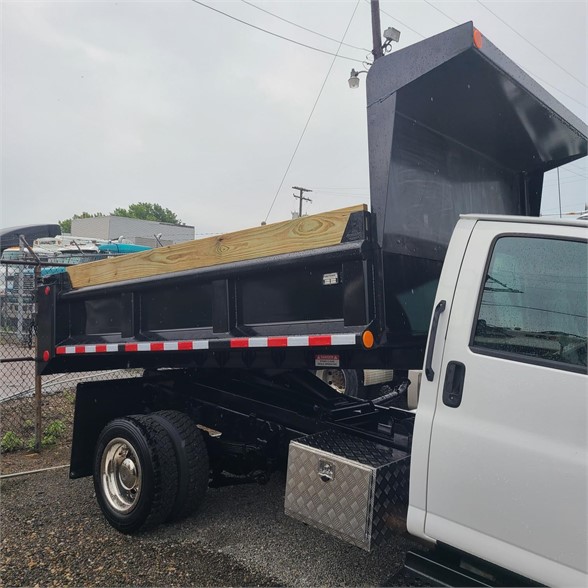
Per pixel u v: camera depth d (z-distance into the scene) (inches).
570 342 86.3
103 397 181.3
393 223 113.7
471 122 130.3
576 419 82.0
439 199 131.1
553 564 81.8
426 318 122.6
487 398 91.7
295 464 119.0
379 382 202.4
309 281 120.1
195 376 179.0
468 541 91.5
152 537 147.7
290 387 164.1
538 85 120.6
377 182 112.0
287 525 153.6
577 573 79.4
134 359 179.9
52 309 193.6
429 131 130.6
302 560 133.0
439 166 132.7
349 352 124.3
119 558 136.9
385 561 131.4
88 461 177.6
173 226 1878.7
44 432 261.7
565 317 87.7
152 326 162.6
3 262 233.6
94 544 145.5
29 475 207.5
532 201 167.9
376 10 579.2
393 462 109.2
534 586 86.4
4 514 168.2
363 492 104.6
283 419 153.9
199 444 153.4
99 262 178.5
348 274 111.0
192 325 149.7
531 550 84.1
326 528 110.3
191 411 178.1
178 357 162.9
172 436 149.3
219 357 149.2
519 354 90.7
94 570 131.3
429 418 98.3
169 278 151.7
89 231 1926.7
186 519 157.9
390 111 111.4
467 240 101.4
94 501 179.2
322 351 124.8
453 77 108.3
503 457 88.0
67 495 185.3
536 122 132.0
